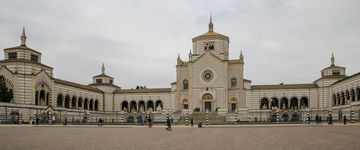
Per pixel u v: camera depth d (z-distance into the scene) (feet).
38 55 314.14
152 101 391.24
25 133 135.44
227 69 344.90
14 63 282.77
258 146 82.89
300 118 304.71
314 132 133.18
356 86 270.67
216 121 286.25
